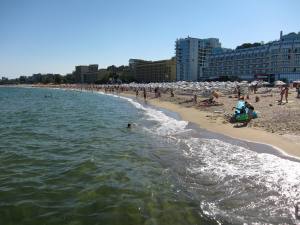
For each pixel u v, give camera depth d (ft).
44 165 49.62
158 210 33.01
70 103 213.05
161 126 89.15
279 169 45.60
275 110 102.68
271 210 32.96
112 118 113.50
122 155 55.67
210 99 143.64
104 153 57.31
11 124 99.04
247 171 44.93
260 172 44.39
